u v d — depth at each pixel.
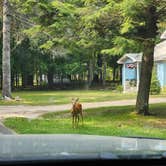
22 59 62.12
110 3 23.16
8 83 39.47
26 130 19.73
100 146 3.14
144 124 23.12
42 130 19.64
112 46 25.05
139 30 24.52
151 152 2.89
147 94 26.59
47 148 2.99
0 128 20.81
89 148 3.01
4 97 39.16
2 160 2.59
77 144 3.23
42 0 24.69
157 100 38.09
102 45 25.11
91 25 24.25
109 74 84.38
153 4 23.58
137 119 24.88
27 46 60.59
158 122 23.92
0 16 43.31
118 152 2.84
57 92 58.03
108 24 24.55
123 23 23.39
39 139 3.53
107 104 34.94
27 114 28.19
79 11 24.73
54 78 77.75
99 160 2.63
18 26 41.34
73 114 21.20
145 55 26.39
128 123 23.27
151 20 24.55
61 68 68.38
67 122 22.75
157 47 52.97
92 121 23.52
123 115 26.38
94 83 75.44
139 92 26.64
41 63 64.25
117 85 64.50
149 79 26.56
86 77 79.00
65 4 24.73
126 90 54.75
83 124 21.69
